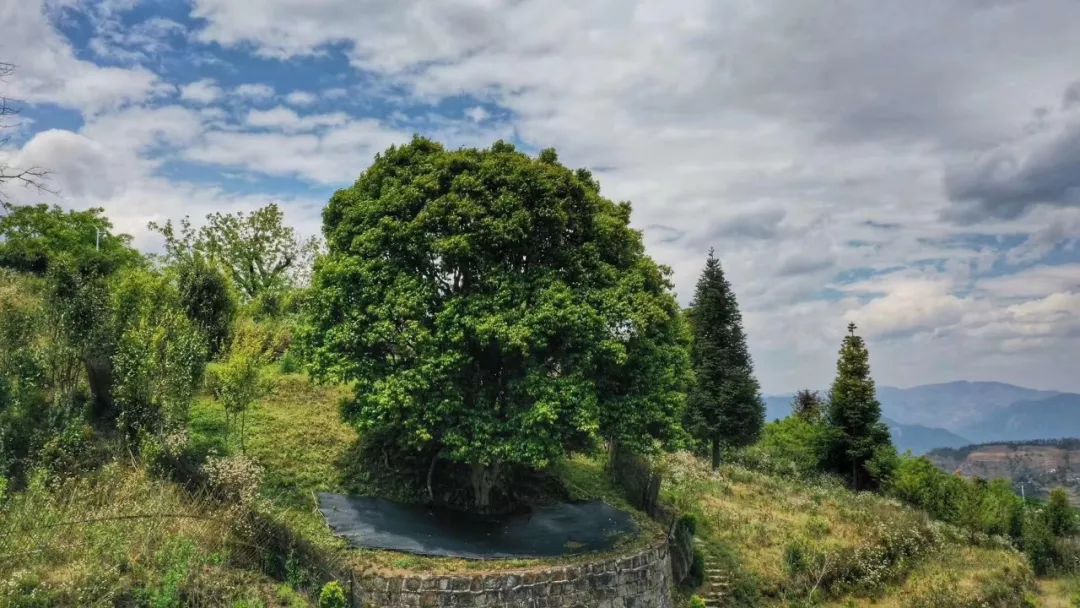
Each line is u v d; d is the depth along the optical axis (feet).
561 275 55.26
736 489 95.20
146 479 45.93
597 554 52.60
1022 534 104.83
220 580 39.70
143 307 54.90
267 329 83.41
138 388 51.21
